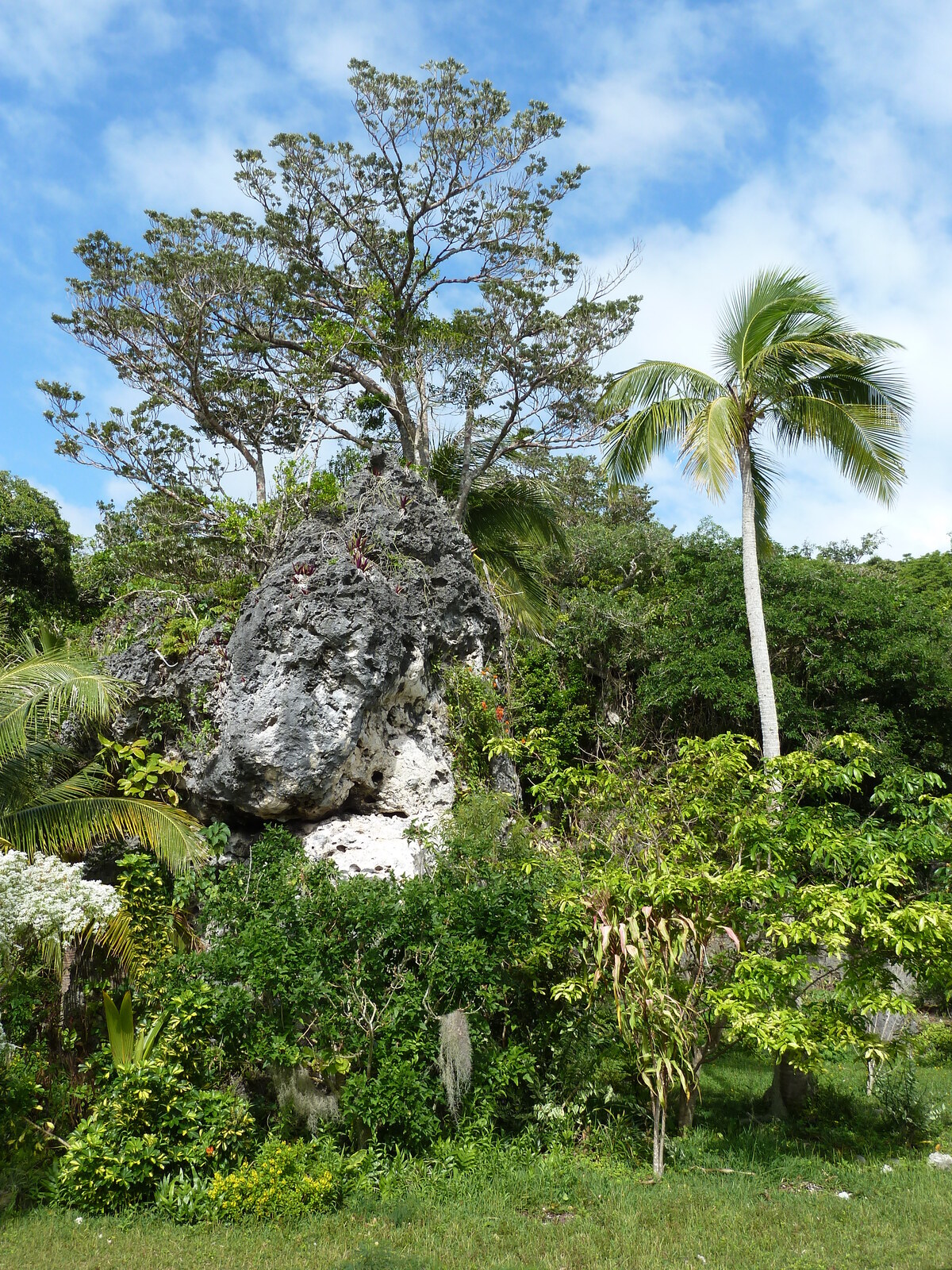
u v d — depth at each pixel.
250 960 7.34
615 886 7.71
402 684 10.69
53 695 9.08
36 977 8.57
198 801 10.24
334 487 13.09
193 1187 6.61
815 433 12.48
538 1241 6.14
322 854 9.52
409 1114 7.23
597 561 25.08
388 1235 6.21
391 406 21.67
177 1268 5.70
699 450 11.75
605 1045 8.22
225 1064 7.50
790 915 8.41
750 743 8.95
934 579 28.02
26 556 19.34
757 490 13.47
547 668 18.95
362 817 10.17
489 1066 7.71
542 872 8.62
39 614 18.59
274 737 9.50
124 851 10.35
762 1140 8.07
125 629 11.64
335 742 9.63
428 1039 7.50
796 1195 7.00
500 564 19.62
